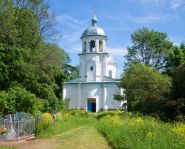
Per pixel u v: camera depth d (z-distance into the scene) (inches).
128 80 1754.4
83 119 1536.7
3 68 1184.2
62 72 2330.2
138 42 2864.2
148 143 616.7
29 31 1491.1
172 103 1236.5
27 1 1567.4
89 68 2923.2
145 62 2851.9
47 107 1465.3
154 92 1598.2
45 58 1593.3
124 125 908.6
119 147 714.8
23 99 1096.2
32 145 755.4
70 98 2871.6
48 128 982.4
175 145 568.7
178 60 2541.8
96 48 2942.9
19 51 1256.2
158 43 2847.0
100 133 1022.4
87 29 2992.1
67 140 832.9
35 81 1413.6
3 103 1043.3
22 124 890.7
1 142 798.5
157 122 961.5
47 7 1644.9
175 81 1294.3
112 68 3004.4
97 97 2827.3
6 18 1332.4
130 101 1802.4
